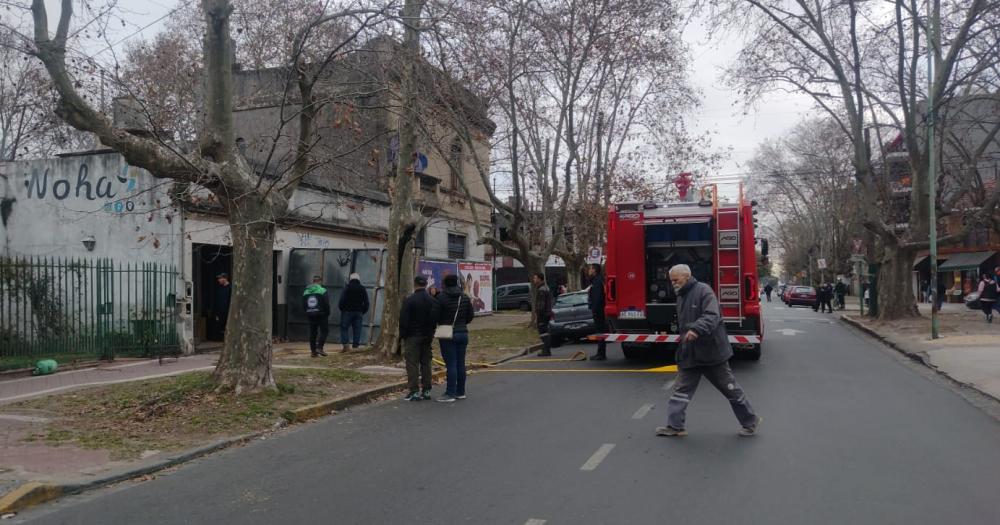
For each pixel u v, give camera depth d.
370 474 7.04
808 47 23.36
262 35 15.45
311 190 21.09
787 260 94.94
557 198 26.25
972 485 6.25
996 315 27.89
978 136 39.88
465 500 6.09
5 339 15.16
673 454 7.42
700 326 7.93
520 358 17.36
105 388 11.52
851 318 29.64
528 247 23.44
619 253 14.64
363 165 17.25
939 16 22.31
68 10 9.03
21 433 8.64
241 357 10.55
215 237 17.69
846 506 5.70
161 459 7.60
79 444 8.17
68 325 16.44
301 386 11.46
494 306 37.00
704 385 12.09
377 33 13.13
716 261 13.95
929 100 20.72
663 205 14.41
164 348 16.22
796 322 29.61
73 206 17.45
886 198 28.72
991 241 43.38
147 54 19.75
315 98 11.35
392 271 15.40
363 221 23.44
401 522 5.58
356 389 11.65
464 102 19.31
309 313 16.33
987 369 12.70
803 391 11.32
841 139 33.53
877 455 7.29
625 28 19.58
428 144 21.73
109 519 5.87
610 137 26.20
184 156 9.72
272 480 6.94
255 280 10.59
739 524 5.32
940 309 36.66
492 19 17.31
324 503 6.14
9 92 20.27
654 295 14.68
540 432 8.69
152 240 16.70
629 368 14.61
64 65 8.98
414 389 11.38
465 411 10.33
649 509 5.70
